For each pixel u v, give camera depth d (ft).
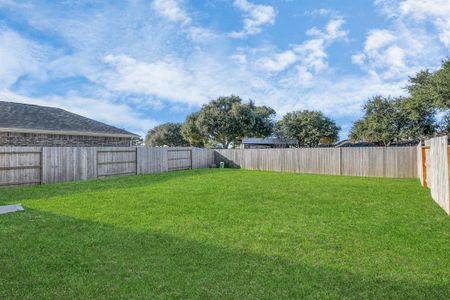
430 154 33.83
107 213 23.95
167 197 31.53
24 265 13.69
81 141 63.52
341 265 13.83
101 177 53.36
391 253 15.33
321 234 18.47
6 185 40.50
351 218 22.54
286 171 71.20
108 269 13.30
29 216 22.90
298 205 27.37
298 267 13.61
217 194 33.60
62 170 46.91
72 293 11.27
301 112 151.12
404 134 110.63
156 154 66.08
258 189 37.73
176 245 16.35
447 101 78.07
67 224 20.58
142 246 16.20
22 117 59.36
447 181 24.26
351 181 47.91
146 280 12.28
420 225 20.63
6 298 10.91
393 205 27.50
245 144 124.88
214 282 12.14
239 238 17.62
